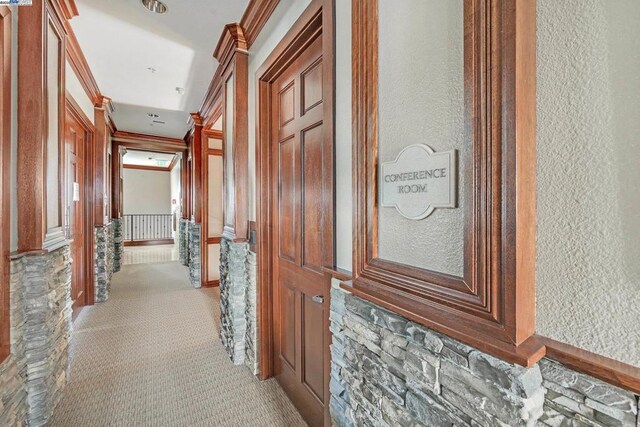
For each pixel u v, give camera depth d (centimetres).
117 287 454
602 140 54
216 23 226
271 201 218
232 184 257
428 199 79
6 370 139
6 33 146
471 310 68
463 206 70
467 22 68
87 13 212
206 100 379
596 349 55
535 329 63
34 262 161
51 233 184
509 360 59
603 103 53
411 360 83
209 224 470
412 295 83
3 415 136
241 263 242
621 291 52
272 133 216
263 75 209
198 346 271
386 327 93
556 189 60
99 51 264
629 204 51
